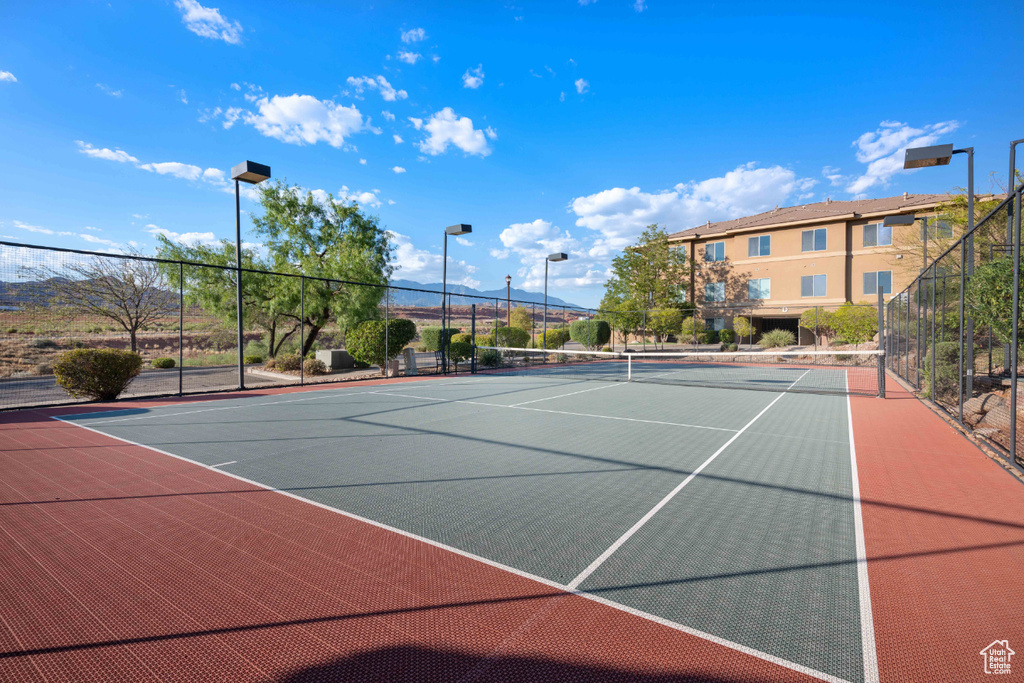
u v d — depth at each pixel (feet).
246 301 71.97
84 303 63.57
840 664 7.77
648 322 120.88
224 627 8.84
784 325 132.46
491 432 26.07
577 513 14.46
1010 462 19.01
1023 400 28.43
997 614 9.15
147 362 73.72
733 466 19.53
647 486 17.01
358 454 21.31
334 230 78.18
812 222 111.45
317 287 67.31
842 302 108.88
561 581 10.44
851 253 109.09
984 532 12.89
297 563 11.28
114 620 9.06
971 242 31.48
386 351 58.29
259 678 7.54
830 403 36.88
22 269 48.83
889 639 8.41
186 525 13.47
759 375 61.57
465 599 9.73
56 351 60.59
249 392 43.68
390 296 68.64
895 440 24.07
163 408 34.24
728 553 11.78
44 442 23.34
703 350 104.22
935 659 7.88
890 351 64.54
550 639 8.44
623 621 8.97
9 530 13.10
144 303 68.95
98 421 29.01
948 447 22.47
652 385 50.08
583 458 20.75
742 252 124.47
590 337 101.40
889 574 10.71
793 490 16.53
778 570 10.91
